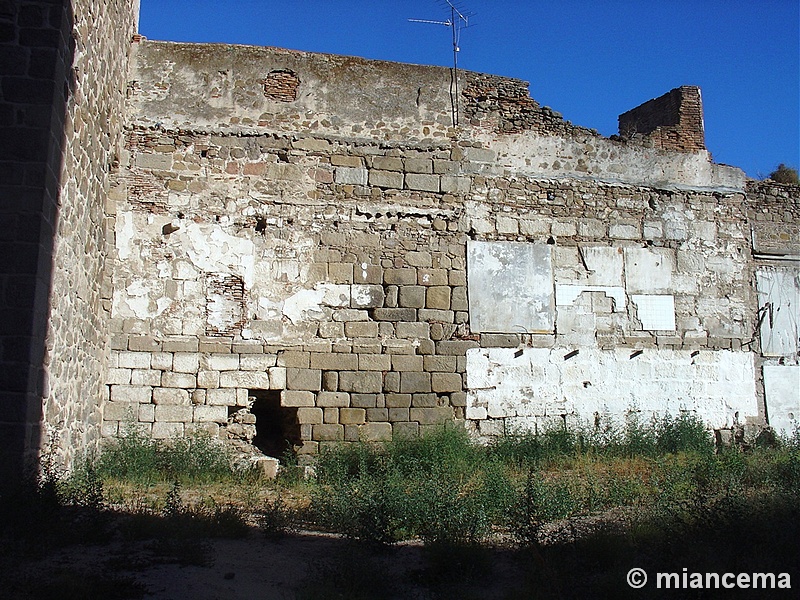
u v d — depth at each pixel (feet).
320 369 40.70
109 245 39.24
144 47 42.19
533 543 21.54
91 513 23.44
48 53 26.17
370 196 43.04
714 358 46.57
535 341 43.86
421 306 42.47
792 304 48.75
